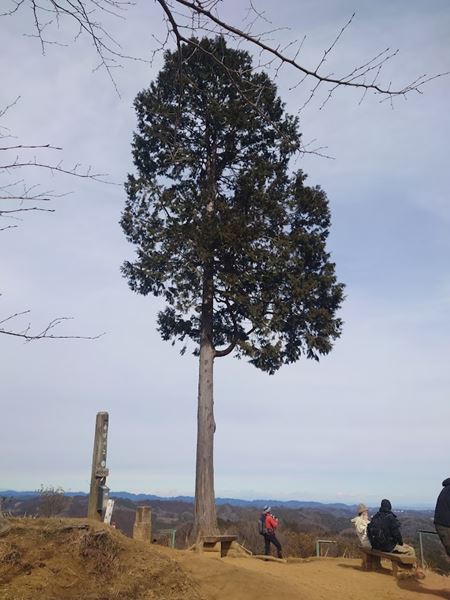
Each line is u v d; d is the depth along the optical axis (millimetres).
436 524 8016
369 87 3580
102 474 9406
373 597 8641
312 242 19828
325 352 19672
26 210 3623
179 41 3912
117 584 6191
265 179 18703
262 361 19141
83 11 3578
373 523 10758
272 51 3637
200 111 15461
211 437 18297
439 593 8938
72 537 6523
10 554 5949
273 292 19172
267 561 12352
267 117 4301
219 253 18938
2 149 3467
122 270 20797
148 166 18828
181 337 21641
